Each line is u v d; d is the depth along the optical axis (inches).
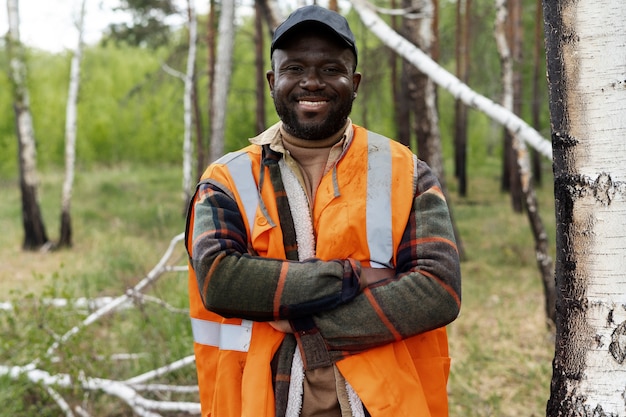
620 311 72.3
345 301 74.9
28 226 453.4
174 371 207.0
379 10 219.6
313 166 81.4
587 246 73.7
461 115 790.5
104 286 327.0
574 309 75.0
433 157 398.9
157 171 993.5
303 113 78.9
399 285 75.6
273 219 78.5
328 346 76.0
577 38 73.3
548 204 695.7
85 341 221.0
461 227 564.4
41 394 195.0
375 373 75.3
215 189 81.0
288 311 74.9
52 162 957.2
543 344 248.4
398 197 79.0
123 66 1010.1
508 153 829.8
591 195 73.1
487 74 809.5
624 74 71.5
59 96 959.0
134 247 428.1
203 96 840.3
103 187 757.3
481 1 813.9
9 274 377.4
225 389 80.0
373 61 555.8
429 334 81.4
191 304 84.9
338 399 75.8
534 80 732.7
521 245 457.7
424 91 387.5
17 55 449.7
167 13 611.8
